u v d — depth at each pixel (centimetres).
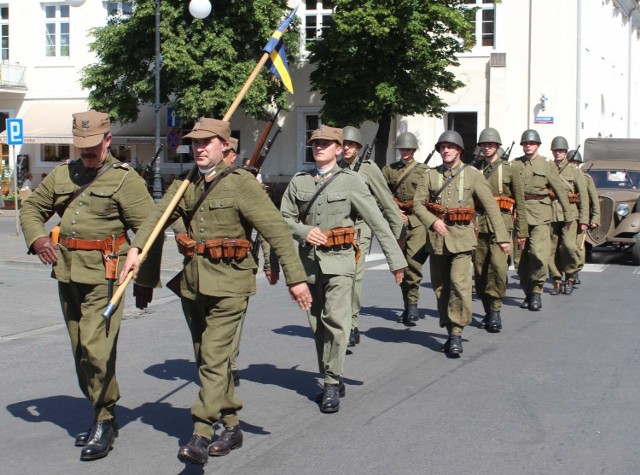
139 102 2950
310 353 842
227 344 501
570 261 1202
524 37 2888
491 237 916
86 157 525
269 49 666
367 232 859
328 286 632
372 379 730
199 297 503
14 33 3381
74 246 522
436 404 650
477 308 1095
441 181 823
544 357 809
